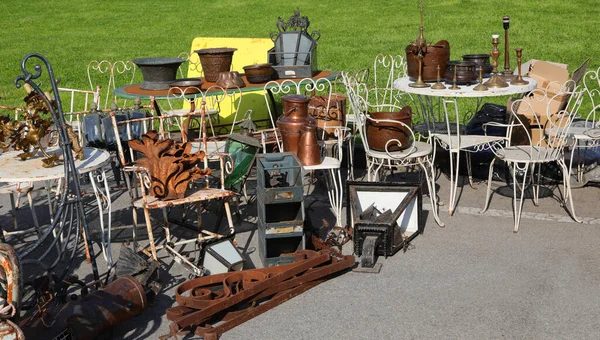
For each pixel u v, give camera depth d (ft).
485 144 20.84
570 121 18.33
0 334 10.38
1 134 14.94
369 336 13.08
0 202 21.42
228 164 18.45
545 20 59.72
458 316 13.69
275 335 13.17
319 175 21.48
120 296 13.05
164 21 69.56
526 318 13.53
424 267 15.83
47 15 74.84
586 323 13.30
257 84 22.12
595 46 50.11
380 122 18.31
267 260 15.67
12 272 10.77
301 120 18.07
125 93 21.25
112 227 18.74
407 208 17.58
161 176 15.46
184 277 15.70
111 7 78.33
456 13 65.16
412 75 19.74
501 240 17.24
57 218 13.58
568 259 16.03
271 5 75.46
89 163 14.89
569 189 18.35
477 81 19.76
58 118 15.08
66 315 12.54
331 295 14.62
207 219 19.22
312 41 23.56
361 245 16.21
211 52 22.59
